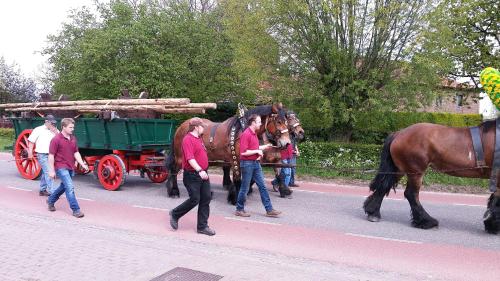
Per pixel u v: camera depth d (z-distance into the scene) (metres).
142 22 19.59
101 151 12.58
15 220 7.73
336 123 16.69
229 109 23.23
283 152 10.52
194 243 6.57
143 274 5.19
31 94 38.78
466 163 7.27
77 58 20.33
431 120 23.16
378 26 14.61
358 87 15.36
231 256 5.93
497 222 7.27
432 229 7.70
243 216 8.48
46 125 10.03
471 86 18.19
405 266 5.68
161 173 11.98
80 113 12.78
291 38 15.68
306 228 7.62
